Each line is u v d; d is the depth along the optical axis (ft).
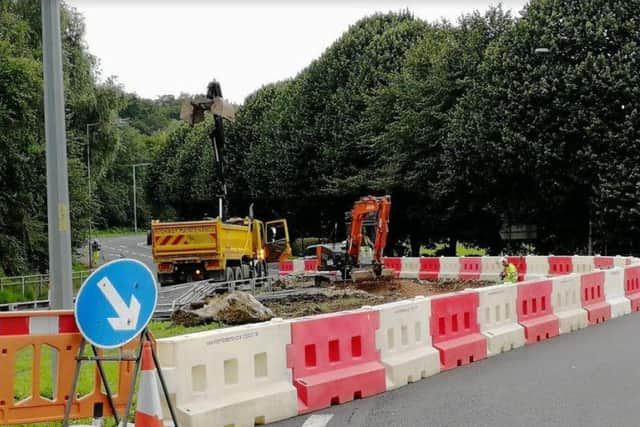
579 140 105.81
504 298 39.88
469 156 116.37
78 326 20.34
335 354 28.17
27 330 21.84
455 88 132.05
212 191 223.71
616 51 106.22
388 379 30.09
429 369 32.60
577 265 85.66
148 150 403.95
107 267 20.79
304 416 25.85
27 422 21.66
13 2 119.55
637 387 28.66
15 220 109.19
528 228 122.72
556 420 24.08
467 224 139.44
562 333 45.37
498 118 111.14
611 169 102.12
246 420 24.12
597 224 107.14
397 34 160.04
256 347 25.11
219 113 92.27
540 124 106.52
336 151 159.84
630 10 106.22
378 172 149.07
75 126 132.36
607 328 47.67
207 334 23.71
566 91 104.37
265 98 215.10
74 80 130.72
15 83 99.76
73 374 21.97
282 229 132.67
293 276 96.99
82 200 125.90
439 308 34.32
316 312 63.26
